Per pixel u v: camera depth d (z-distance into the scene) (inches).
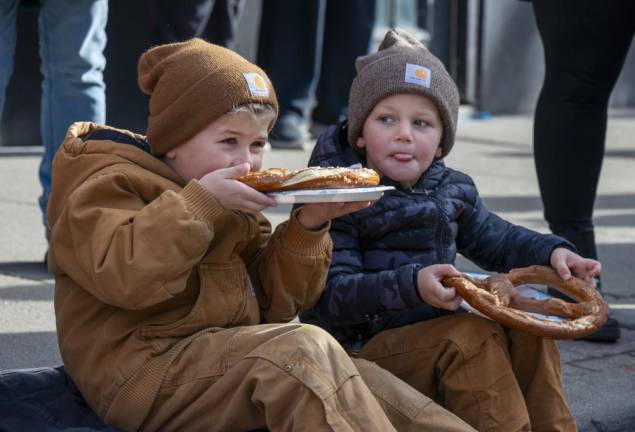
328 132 168.6
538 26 207.2
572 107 202.4
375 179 138.8
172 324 137.9
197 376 133.2
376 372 138.7
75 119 224.4
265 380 126.5
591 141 203.6
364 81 161.5
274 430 127.7
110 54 352.2
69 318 142.2
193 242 129.9
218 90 141.4
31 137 381.1
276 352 127.3
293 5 398.6
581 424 169.9
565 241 163.0
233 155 144.4
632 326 217.6
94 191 135.8
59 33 220.2
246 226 144.6
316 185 133.4
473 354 145.7
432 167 166.2
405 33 171.9
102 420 140.2
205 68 142.6
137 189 138.8
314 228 144.6
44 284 225.1
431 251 161.0
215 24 339.3
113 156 141.9
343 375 126.8
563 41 200.2
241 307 143.3
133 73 355.6
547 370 149.3
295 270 146.3
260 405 128.7
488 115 535.8
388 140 158.9
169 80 144.0
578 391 180.4
